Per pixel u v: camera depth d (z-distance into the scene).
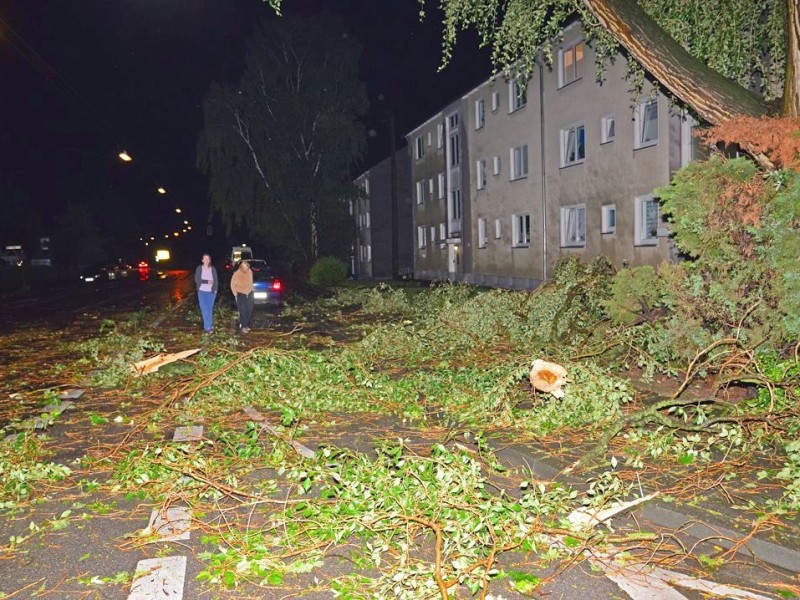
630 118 24.98
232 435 7.98
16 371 13.18
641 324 10.14
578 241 29.23
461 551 4.77
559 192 30.09
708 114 9.66
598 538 5.18
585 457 6.54
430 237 49.59
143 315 24.50
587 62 27.39
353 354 11.19
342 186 47.28
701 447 7.04
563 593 4.50
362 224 64.19
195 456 6.64
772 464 6.49
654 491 5.92
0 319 25.25
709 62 11.81
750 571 4.79
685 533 5.38
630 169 25.14
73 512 5.96
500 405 8.65
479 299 13.48
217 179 46.72
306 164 46.66
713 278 8.73
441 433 8.21
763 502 5.59
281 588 4.59
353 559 4.98
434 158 47.72
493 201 36.91
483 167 38.34
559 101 29.66
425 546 5.24
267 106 46.19
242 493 5.96
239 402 9.57
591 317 11.81
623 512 5.70
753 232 8.20
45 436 8.23
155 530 5.48
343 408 9.48
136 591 4.55
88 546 5.26
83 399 10.35
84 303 34.34
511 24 11.67
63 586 4.64
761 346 8.38
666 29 11.67
